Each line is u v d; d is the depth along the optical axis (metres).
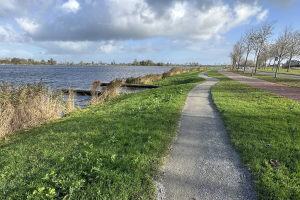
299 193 2.78
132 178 3.18
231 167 3.58
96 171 3.35
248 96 10.27
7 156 4.56
